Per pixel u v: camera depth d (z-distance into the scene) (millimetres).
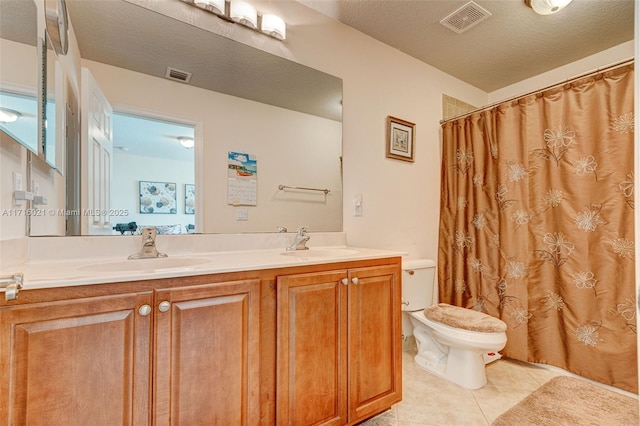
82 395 831
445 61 2533
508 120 2178
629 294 1679
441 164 2664
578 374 1864
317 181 1950
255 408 1108
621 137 1708
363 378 1400
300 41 1898
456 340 1767
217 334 1041
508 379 1896
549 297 1993
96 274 890
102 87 1354
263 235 1746
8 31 924
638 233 621
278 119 1824
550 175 1983
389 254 1545
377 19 2033
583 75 1844
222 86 1654
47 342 793
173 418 954
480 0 1841
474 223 2375
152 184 1450
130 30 1421
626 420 1466
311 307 1253
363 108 2168
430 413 1552
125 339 892
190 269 1005
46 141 1085
